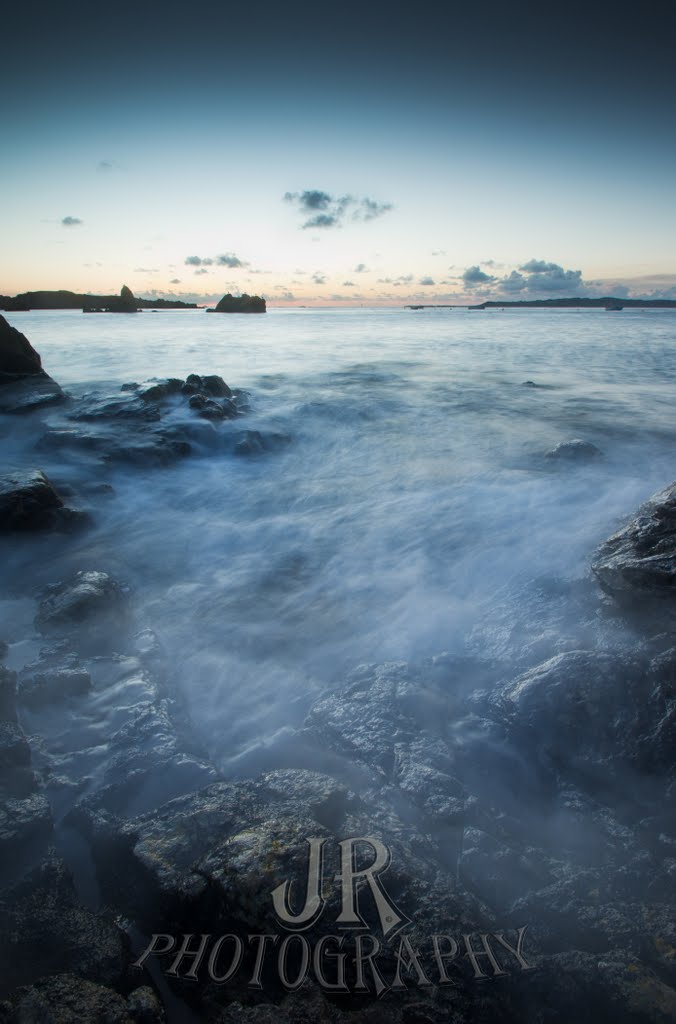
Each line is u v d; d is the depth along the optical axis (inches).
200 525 315.9
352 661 189.2
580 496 334.6
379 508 335.0
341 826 114.2
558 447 429.1
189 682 177.9
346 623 212.5
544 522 293.4
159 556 277.4
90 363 977.5
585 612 189.0
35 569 260.7
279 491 372.5
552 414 588.7
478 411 602.9
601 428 523.2
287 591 240.2
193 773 131.3
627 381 812.6
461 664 176.4
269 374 854.5
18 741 130.0
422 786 127.5
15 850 109.6
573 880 106.4
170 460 412.2
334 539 293.7
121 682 165.5
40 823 113.0
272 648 197.5
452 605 219.5
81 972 91.7
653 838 117.6
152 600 233.0
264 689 175.6
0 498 282.5
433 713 153.4
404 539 288.5
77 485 360.2
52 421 481.7
